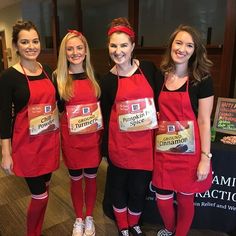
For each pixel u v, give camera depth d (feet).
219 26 8.20
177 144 4.84
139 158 5.22
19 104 4.82
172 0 9.41
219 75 8.05
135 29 10.73
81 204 6.22
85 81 5.32
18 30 4.72
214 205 6.13
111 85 5.14
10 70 4.77
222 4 8.00
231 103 6.20
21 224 6.75
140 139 5.11
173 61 4.75
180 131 4.78
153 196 6.39
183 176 4.95
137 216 6.12
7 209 7.41
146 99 4.95
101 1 12.85
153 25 10.20
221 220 6.21
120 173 5.65
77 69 5.37
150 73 5.16
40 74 5.07
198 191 5.03
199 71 4.59
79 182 6.01
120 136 5.15
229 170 5.74
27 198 7.97
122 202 5.98
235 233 6.17
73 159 5.59
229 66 7.64
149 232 6.46
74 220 6.89
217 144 5.80
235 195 5.89
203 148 4.74
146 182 5.71
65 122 5.43
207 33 8.48
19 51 4.83
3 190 8.45
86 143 5.48
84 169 5.99
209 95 4.57
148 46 10.30
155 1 9.98
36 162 5.10
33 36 4.75
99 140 5.62
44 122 5.00
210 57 8.23
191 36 4.45
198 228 6.41
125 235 5.96
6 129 4.85
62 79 5.20
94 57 13.33
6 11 25.39
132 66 5.12
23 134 4.94
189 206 5.26
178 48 4.51
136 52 10.57
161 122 4.95
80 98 5.25
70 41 5.06
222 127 6.25
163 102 4.87
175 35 4.62
